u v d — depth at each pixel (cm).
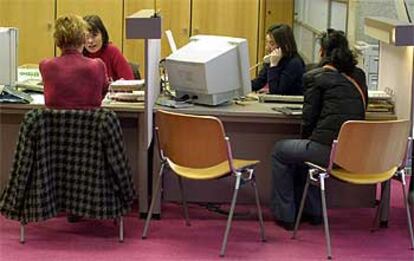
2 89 443
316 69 423
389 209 452
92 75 398
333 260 383
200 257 382
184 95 455
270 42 504
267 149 457
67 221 436
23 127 385
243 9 732
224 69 438
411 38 419
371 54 561
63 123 388
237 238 414
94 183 390
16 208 392
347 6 610
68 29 400
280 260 381
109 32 738
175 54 449
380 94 464
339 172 402
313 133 411
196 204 471
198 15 734
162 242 405
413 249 404
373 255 393
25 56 743
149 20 411
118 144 392
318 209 438
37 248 391
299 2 724
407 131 400
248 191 468
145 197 441
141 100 440
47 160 388
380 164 395
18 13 737
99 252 387
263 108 448
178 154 396
